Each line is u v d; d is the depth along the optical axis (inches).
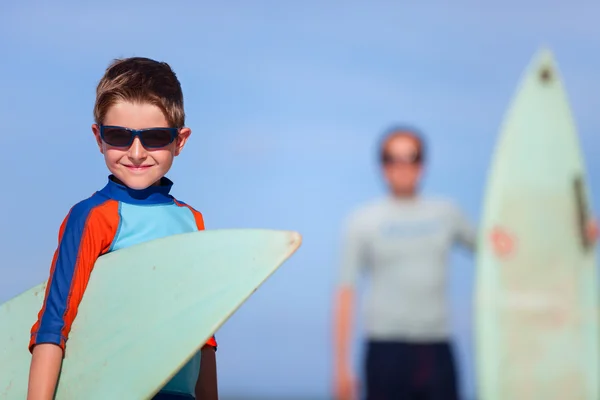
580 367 690.8
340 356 620.7
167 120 312.8
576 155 714.8
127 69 311.3
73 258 295.1
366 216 617.0
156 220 311.0
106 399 291.3
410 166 610.5
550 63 730.2
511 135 719.7
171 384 307.9
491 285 692.7
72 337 294.8
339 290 623.2
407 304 612.1
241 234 306.3
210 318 297.3
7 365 319.6
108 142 307.9
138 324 298.4
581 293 694.5
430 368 610.5
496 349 690.8
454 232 626.8
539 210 704.4
